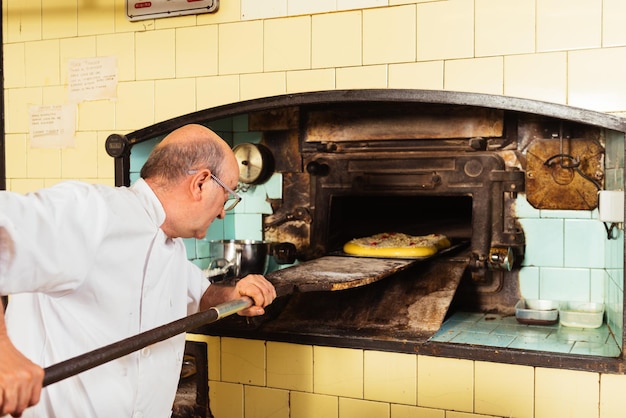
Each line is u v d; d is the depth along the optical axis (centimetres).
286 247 297
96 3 293
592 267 268
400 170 286
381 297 263
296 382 250
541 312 260
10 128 312
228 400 262
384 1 247
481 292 287
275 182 313
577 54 225
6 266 134
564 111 224
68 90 300
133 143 286
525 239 277
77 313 162
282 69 264
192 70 278
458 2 238
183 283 185
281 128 304
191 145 170
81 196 150
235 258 288
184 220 173
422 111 275
